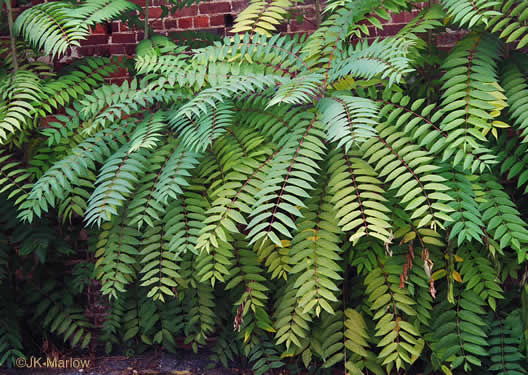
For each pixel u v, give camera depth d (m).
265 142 1.74
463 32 2.29
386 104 1.63
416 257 1.73
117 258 1.77
